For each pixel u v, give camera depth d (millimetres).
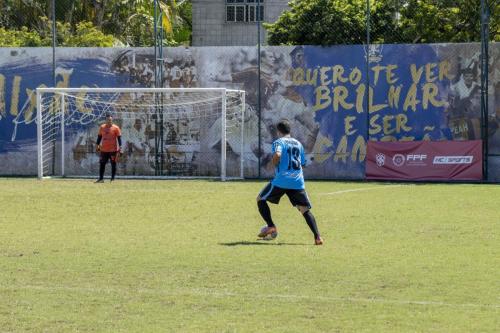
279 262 28797
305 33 74875
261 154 71750
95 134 73438
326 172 71062
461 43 69125
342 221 40406
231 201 49938
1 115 74250
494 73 68625
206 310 21922
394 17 75812
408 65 69875
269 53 71688
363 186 62250
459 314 21469
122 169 73312
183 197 52531
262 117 71812
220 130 72188
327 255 30281
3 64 74062
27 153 73938
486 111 68312
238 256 30031
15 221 40312
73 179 68750
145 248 31906
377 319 20969
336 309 22000
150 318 21094
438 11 76000
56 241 33750
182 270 27312
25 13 96938
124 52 73375
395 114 70125
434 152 67375
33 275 26500
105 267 27859
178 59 73000
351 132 70688
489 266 28109
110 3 102500
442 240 34125
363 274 26672
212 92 72000
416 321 20766
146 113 72812
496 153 68312
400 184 64375
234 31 96875
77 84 73812
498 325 20406
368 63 70125
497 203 49125
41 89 68812
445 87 69562
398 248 31969
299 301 22922
